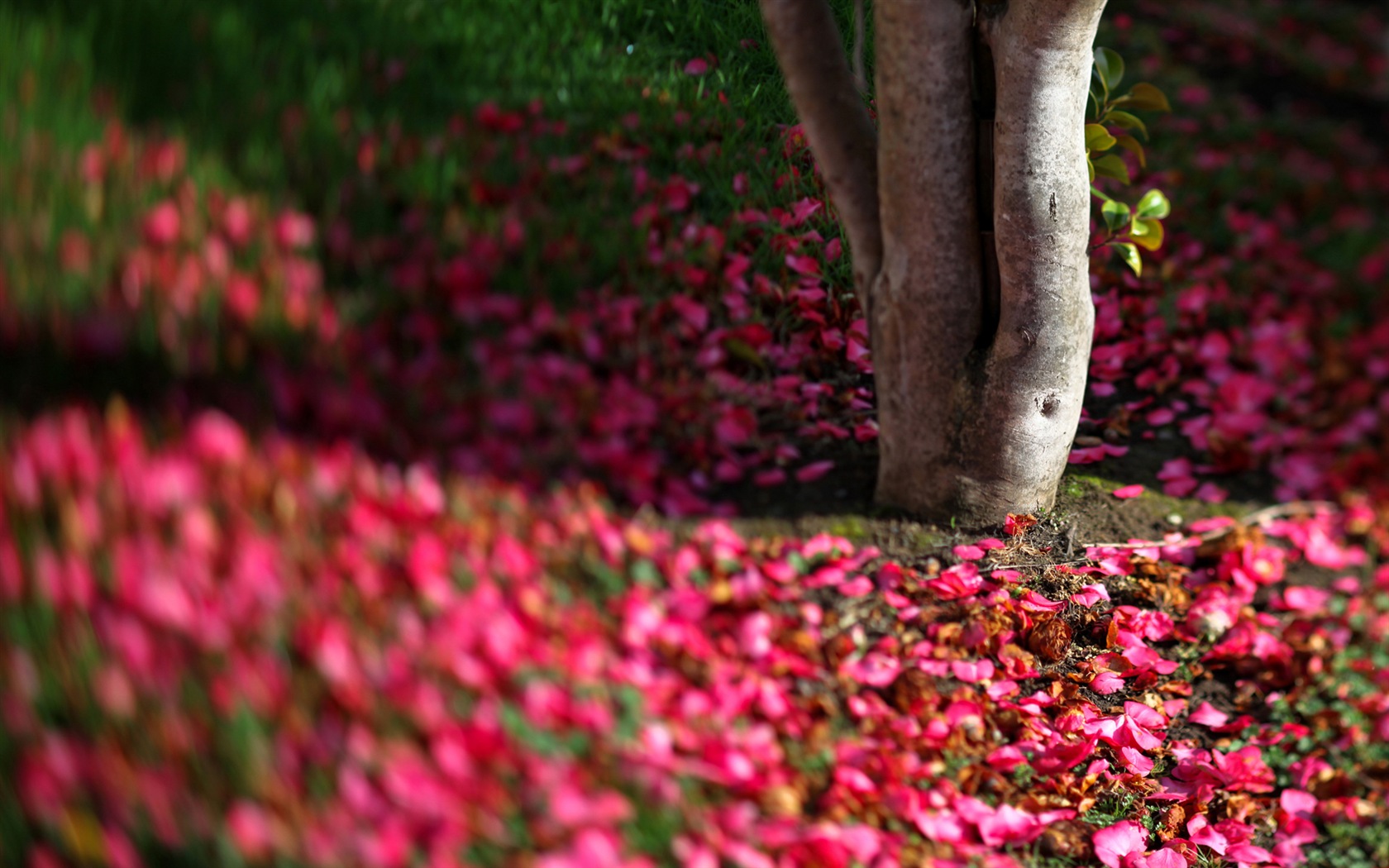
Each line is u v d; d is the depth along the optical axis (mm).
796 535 3252
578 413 3365
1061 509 3490
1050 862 2496
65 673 1940
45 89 3482
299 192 3680
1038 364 3084
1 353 2773
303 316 3254
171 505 2373
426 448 3059
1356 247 5168
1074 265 2994
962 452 3227
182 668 2008
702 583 2945
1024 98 2750
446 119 4305
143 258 3121
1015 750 2734
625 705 2424
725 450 3441
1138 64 6668
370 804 1907
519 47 4789
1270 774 2730
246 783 1865
